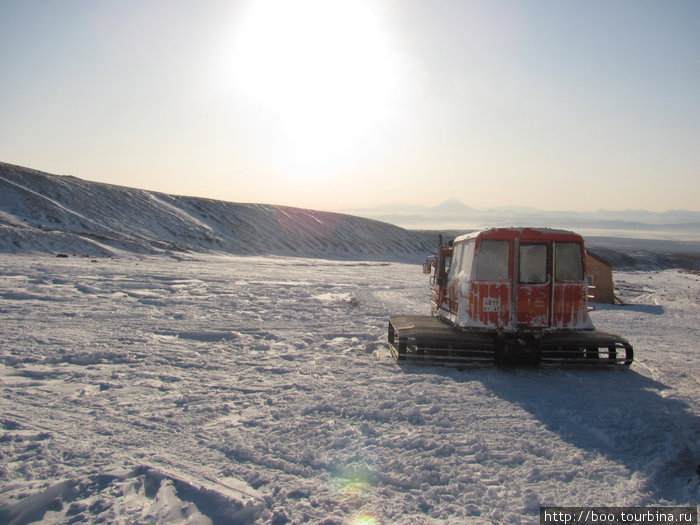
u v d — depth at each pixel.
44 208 79.12
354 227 136.38
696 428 5.81
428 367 8.79
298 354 9.75
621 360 8.80
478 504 4.07
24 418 5.70
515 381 7.91
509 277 8.63
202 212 113.56
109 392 6.84
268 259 76.38
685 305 25.44
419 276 42.75
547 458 5.00
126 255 55.72
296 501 4.04
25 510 3.73
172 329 12.04
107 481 4.23
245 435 5.38
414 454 4.99
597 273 25.66
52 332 10.93
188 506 3.89
